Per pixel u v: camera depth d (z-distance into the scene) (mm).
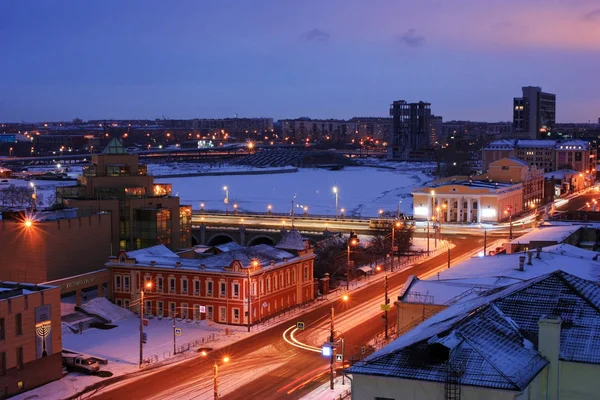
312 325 120750
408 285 88562
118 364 100750
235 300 122312
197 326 121875
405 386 48500
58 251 141625
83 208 157500
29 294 91188
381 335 112125
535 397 48875
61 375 95375
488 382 46219
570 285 56312
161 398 86625
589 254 101062
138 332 117562
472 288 83375
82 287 129250
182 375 95562
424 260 177250
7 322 88250
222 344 110438
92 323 120812
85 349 107438
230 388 89812
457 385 46531
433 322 58906
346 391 87312
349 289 148875
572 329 51625
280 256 133375
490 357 48281
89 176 174000
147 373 96750
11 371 88688
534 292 56281
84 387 91438
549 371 49906
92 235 149625
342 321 122688
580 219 179875
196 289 125938
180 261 128875
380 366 49750
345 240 186000
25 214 143125
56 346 94688
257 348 107812
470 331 50812
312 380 92188
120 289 132500
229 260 125375
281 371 96312
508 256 102750
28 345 90812
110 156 176875
